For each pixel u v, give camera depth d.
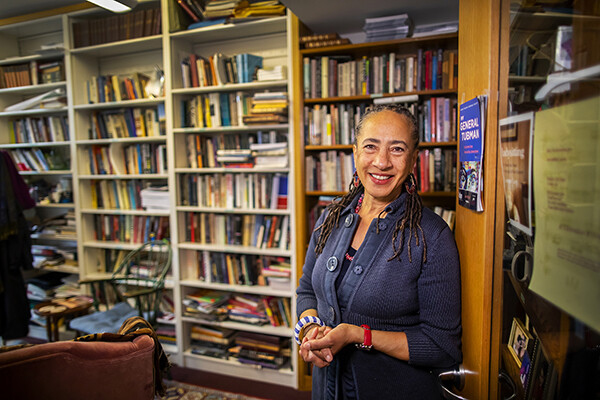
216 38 2.89
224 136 2.78
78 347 0.95
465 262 0.97
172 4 2.71
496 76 0.79
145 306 2.92
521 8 0.70
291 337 2.72
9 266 2.78
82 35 3.04
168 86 2.78
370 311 0.99
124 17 2.89
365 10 2.20
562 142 0.57
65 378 0.93
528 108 0.68
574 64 0.54
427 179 2.26
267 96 2.50
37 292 3.32
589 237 0.52
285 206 2.70
